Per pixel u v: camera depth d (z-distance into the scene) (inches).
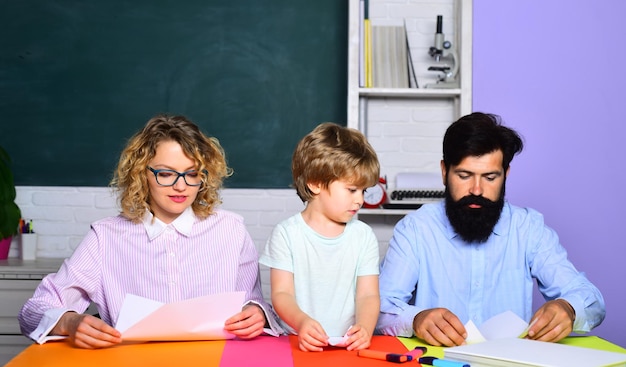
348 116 129.3
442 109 140.2
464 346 58.5
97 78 142.6
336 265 70.9
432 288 83.1
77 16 142.5
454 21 140.2
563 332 65.5
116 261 74.4
